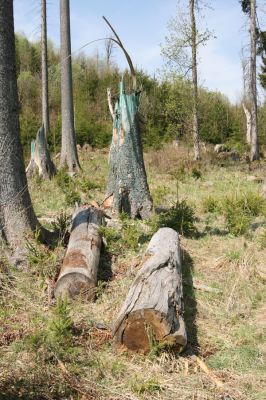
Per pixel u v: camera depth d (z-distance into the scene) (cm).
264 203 1008
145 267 503
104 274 601
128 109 879
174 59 1945
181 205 818
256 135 2184
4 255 599
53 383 388
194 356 431
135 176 883
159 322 418
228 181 1498
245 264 633
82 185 1223
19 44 3522
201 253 700
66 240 657
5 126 612
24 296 532
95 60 3506
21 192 624
